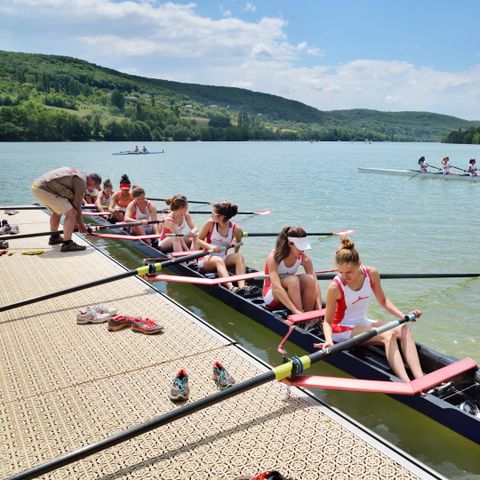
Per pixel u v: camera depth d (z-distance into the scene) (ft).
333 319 17.84
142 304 23.41
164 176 106.42
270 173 114.62
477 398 15.11
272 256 20.75
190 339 19.42
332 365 17.98
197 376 16.52
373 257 35.88
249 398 15.12
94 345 18.94
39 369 17.06
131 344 18.99
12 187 84.43
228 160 180.34
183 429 13.53
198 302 26.37
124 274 23.24
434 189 80.84
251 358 17.72
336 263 16.80
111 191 50.31
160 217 43.68
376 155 245.45
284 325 20.35
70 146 333.21
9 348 18.72
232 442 12.96
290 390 15.57
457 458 13.64
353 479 11.54
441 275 26.96
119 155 218.59
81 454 10.97
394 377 15.64
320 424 13.73
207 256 26.50
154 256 33.32
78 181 33.58
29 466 12.03
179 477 11.64
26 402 14.99
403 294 28.27
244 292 24.44
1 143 392.06
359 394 16.92
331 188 81.82
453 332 23.02
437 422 14.60
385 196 71.36
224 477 11.64
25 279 27.71
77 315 21.21
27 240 37.93
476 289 29.01
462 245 39.68
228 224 26.86
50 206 33.45
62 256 32.83
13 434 13.39
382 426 15.20
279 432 13.37
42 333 20.10
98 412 14.42
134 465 12.07
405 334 16.47
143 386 15.88
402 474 11.67
